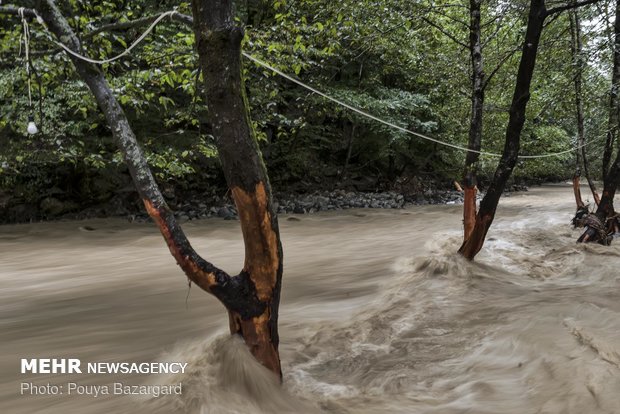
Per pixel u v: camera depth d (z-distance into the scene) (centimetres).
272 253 273
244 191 264
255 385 270
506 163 583
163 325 451
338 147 2219
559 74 1004
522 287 523
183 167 1268
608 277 539
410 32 828
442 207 1816
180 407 259
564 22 1031
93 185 1455
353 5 757
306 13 815
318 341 389
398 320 427
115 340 407
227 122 260
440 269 578
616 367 283
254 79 1071
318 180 2061
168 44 824
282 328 425
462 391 286
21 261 859
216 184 1750
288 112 1884
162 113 1368
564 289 509
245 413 255
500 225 1174
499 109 1070
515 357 325
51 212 1399
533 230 1026
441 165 2419
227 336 292
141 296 576
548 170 2692
